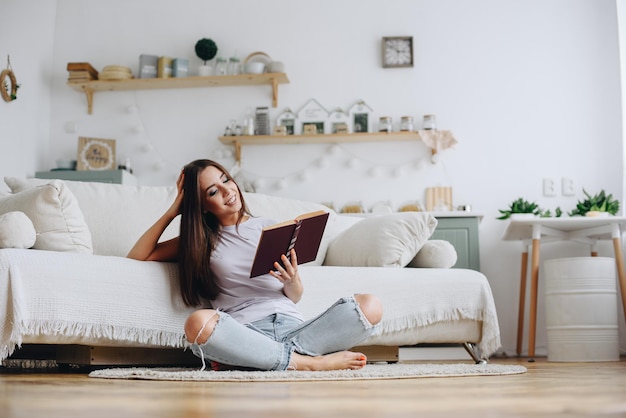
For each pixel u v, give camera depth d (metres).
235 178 4.62
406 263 2.86
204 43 4.61
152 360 2.36
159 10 4.82
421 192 4.57
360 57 4.70
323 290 2.54
